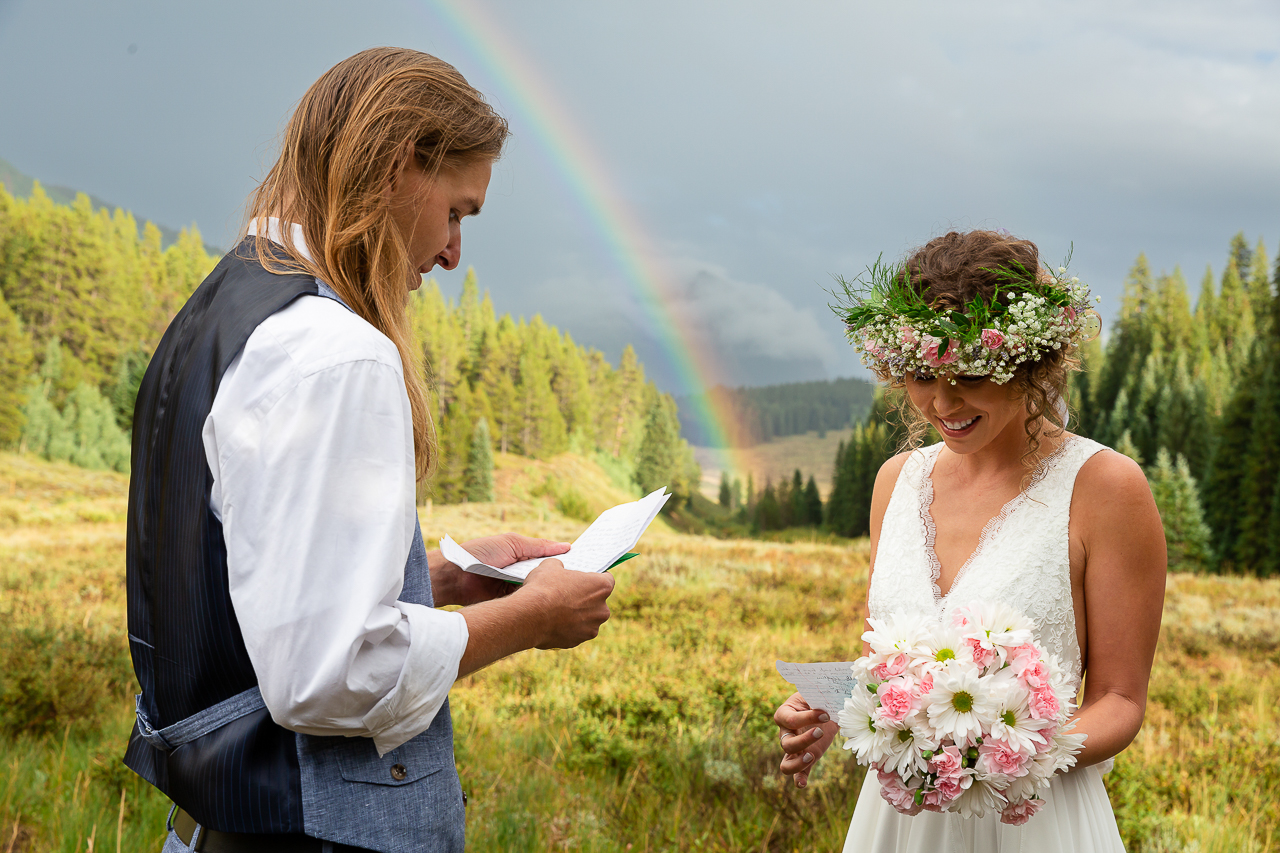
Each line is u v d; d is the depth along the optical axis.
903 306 1.62
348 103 1.24
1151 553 1.57
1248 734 5.60
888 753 1.33
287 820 1.06
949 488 1.83
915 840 1.69
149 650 1.17
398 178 1.22
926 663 1.35
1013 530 1.66
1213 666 8.33
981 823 1.63
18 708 5.03
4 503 15.50
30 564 11.73
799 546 18.28
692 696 6.03
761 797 4.02
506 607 1.19
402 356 1.25
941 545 1.78
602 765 4.89
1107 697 1.57
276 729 1.08
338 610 0.97
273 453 1.00
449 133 1.25
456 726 5.45
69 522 15.40
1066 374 1.66
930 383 1.65
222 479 1.03
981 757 1.27
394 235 1.23
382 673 1.00
